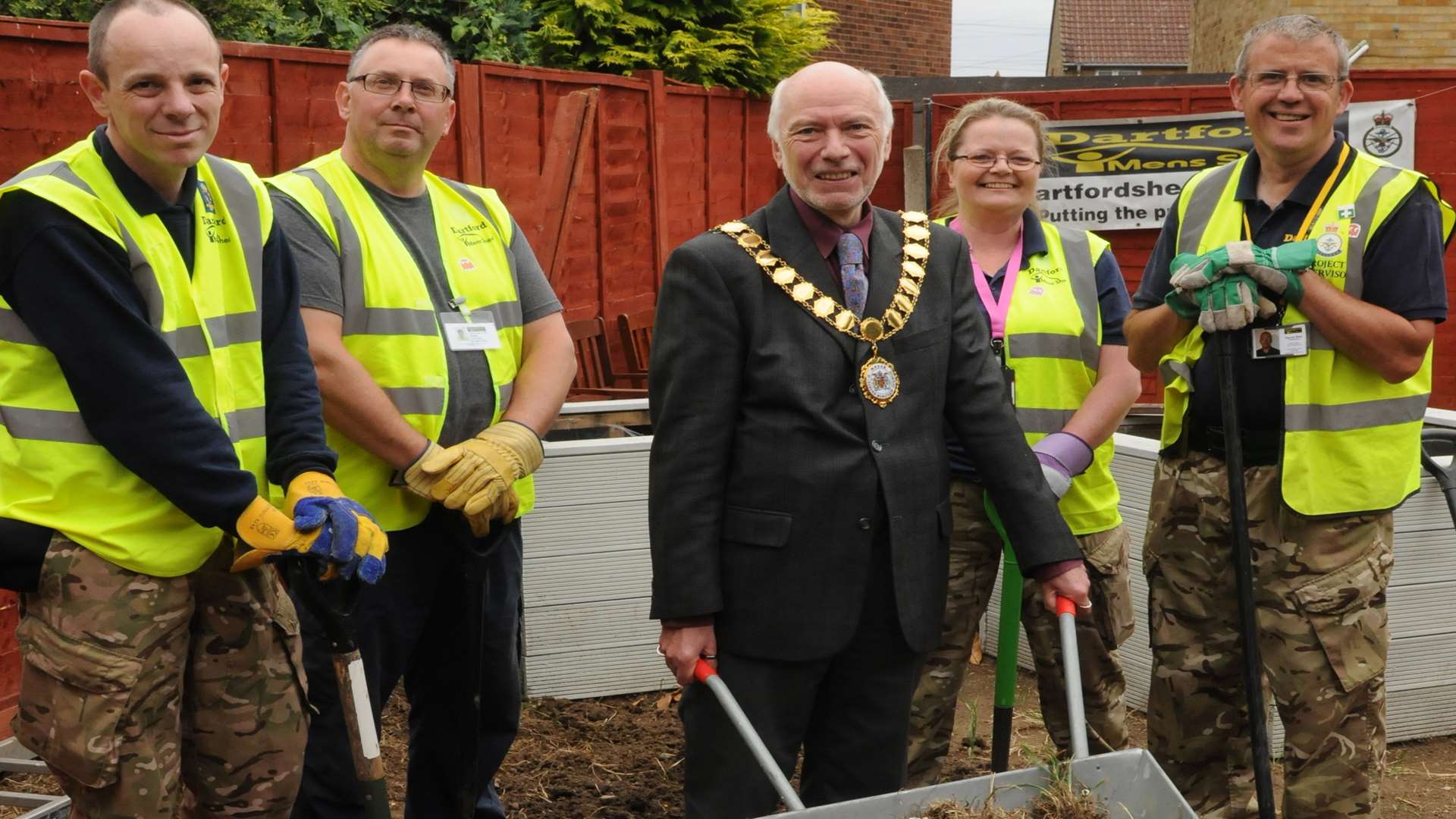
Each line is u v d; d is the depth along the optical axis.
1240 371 3.39
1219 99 10.30
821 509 2.80
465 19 9.72
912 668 2.95
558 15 10.94
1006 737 3.34
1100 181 10.46
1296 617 3.35
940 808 2.41
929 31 20.77
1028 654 5.26
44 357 2.48
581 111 6.91
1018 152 3.69
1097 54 33.00
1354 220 3.28
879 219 2.99
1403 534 4.52
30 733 2.55
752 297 2.81
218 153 5.33
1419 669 4.62
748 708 2.85
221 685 2.70
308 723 2.92
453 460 3.23
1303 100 3.25
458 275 3.46
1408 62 13.34
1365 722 3.34
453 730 3.56
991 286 3.77
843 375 2.83
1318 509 3.30
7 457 2.50
